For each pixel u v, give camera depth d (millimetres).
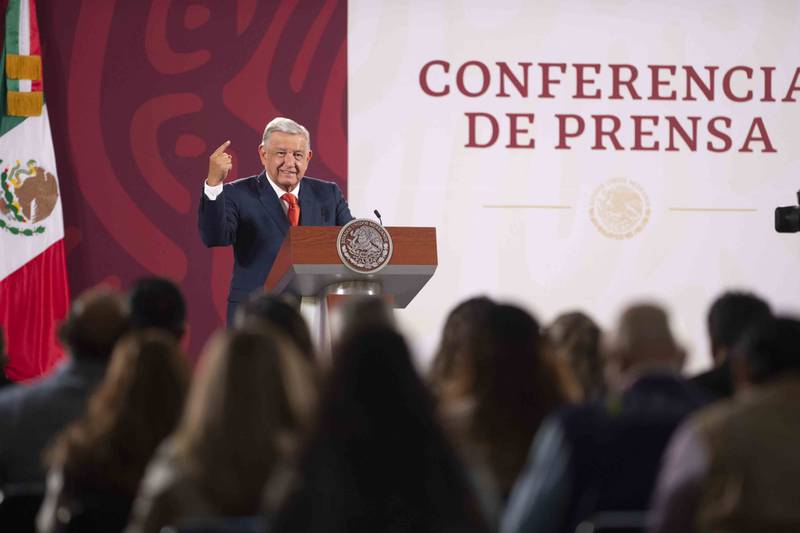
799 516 7445
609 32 32062
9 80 29562
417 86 31750
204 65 31281
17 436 10680
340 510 7066
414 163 31594
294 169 22203
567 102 31891
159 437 9422
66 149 30766
